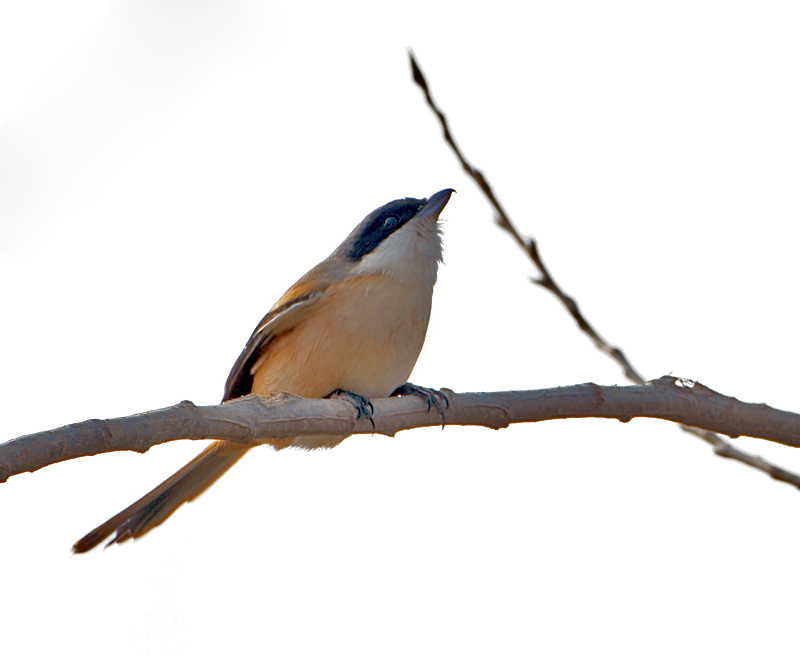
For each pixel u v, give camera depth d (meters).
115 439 6.77
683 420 9.64
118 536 10.28
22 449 6.31
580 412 9.70
